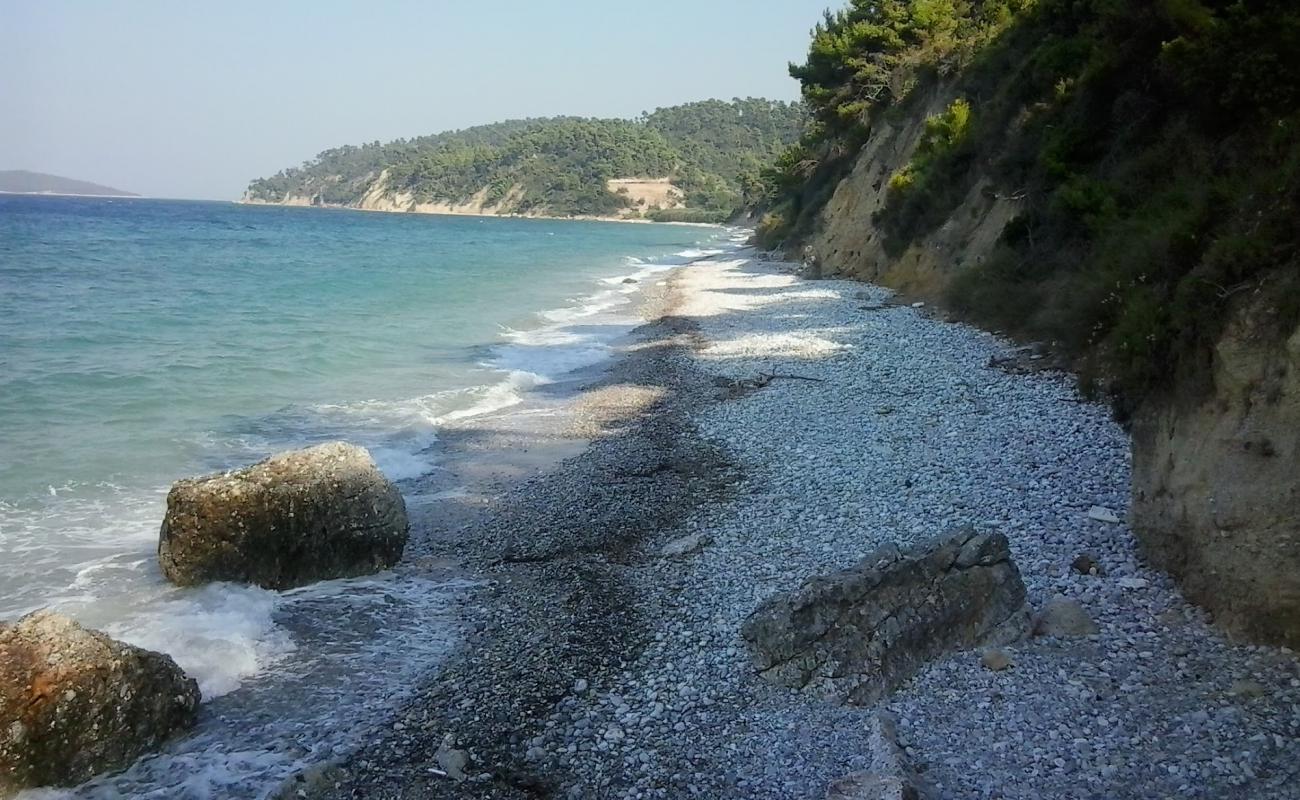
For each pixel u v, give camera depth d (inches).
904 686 305.7
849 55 2262.6
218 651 357.7
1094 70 911.7
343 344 1050.7
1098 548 388.5
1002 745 271.3
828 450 599.5
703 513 507.5
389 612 403.2
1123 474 476.7
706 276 2041.1
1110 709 281.9
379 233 4156.0
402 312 1349.7
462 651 365.1
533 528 503.5
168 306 1245.1
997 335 943.0
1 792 276.7
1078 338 711.7
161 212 5861.2
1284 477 296.5
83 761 288.0
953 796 250.7
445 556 470.6
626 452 649.0
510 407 797.9
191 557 414.3
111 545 457.4
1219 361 328.5
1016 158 1120.8
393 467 613.3
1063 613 331.6
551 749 292.5
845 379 818.8
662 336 1176.2
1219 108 711.1
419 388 856.3
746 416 718.5
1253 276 326.0
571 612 391.2
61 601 394.6
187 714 314.2
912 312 1185.4
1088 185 854.5
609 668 341.4
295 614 399.9
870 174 1924.2
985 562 331.9
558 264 2561.5
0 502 502.6
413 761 289.9
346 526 438.3
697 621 372.8
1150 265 489.4
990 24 1674.5
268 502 423.5
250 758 296.4
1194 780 247.1
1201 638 310.2
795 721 295.6
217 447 629.9
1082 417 589.3
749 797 263.4
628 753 288.4
